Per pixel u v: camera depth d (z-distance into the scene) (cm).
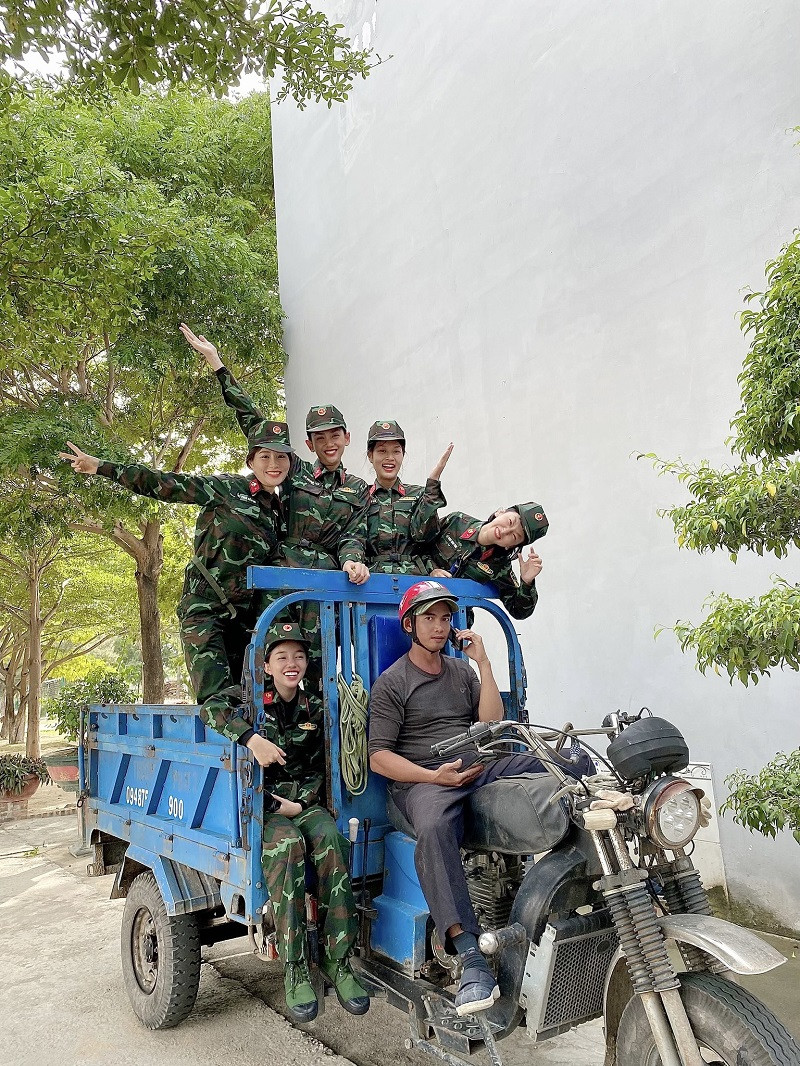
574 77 622
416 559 451
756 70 497
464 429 726
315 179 991
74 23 479
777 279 371
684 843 249
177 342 1027
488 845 303
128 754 457
